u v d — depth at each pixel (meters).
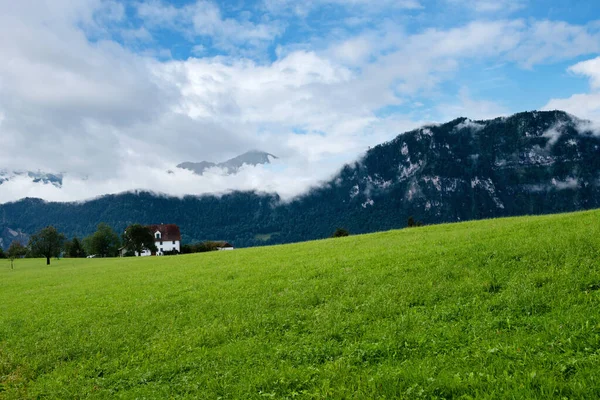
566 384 8.32
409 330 13.15
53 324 21.66
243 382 11.59
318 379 11.02
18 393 13.94
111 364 15.24
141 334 17.97
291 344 14.08
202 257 53.25
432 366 10.40
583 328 10.77
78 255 189.88
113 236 187.62
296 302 18.48
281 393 10.73
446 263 19.88
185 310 20.58
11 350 18.19
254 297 20.56
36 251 120.31
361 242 37.31
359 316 15.16
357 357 11.91
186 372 13.37
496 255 19.42
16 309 27.83
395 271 20.42
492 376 9.17
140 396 12.08
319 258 29.62
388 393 9.46
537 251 18.39
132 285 31.64
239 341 15.15
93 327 19.92
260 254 41.56
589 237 18.72
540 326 11.55
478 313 13.45
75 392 13.31
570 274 15.09
